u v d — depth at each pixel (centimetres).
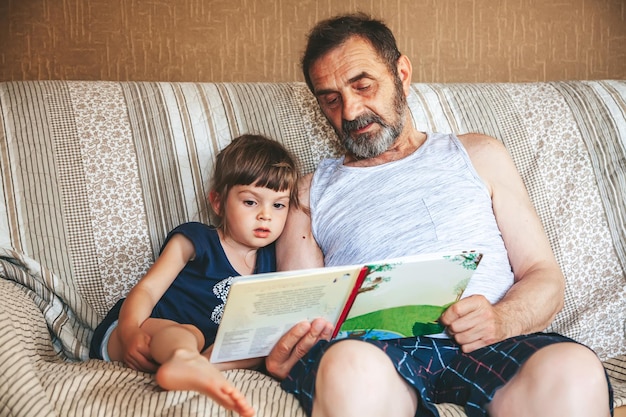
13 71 206
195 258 150
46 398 109
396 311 121
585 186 175
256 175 148
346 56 149
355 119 149
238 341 117
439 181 148
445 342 132
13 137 160
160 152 167
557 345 112
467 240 142
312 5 217
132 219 161
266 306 111
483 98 185
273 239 153
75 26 207
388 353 116
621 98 186
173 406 112
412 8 222
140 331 129
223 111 174
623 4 231
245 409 103
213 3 213
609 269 170
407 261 113
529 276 142
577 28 230
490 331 127
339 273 111
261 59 217
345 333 122
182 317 147
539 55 229
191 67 214
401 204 147
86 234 158
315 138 177
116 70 210
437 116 180
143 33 211
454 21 224
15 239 153
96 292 157
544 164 176
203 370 107
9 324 118
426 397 116
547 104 184
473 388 119
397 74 155
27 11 205
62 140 163
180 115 171
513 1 226
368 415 104
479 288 138
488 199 149
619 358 154
